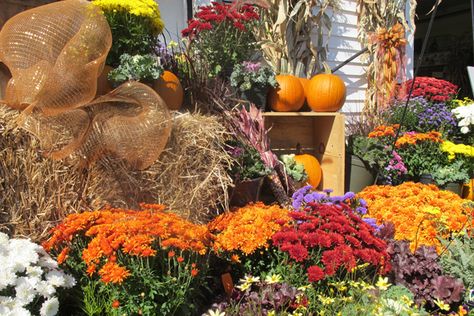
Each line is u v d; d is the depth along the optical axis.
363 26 4.90
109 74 2.37
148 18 2.58
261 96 3.31
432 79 4.92
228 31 3.19
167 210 2.14
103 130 1.91
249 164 2.67
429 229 2.26
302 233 1.83
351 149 3.68
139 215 1.73
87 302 1.54
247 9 3.32
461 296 1.86
